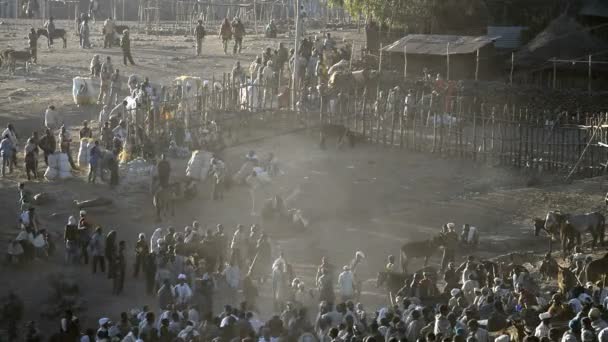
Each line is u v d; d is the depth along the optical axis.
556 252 79.69
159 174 88.12
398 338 49.38
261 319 65.12
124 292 71.06
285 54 129.75
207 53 151.88
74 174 95.62
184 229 84.38
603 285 66.19
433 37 135.00
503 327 54.38
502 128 106.00
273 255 79.38
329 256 80.44
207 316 56.00
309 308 65.62
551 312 55.88
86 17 152.88
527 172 100.88
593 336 45.41
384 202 93.62
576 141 102.50
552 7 143.62
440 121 107.44
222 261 73.69
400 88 120.75
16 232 80.56
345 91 118.56
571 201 90.88
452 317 50.56
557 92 118.38
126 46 138.75
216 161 92.88
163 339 53.34
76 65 140.38
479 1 145.00
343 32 176.62
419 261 80.12
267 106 116.31
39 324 65.31
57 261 76.38
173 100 107.88
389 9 144.75
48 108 112.69
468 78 132.12
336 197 94.38
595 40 130.12
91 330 54.09
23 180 93.31
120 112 106.38
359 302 67.38
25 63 136.00
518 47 140.12
